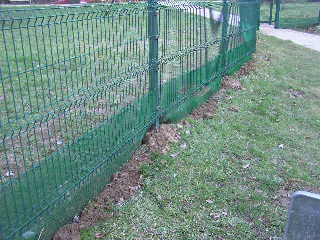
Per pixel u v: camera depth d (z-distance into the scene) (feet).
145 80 15.99
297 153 17.40
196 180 14.29
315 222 7.16
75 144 12.91
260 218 12.64
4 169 13.82
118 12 13.25
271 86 25.95
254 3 31.99
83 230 11.40
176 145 16.38
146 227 11.82
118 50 15.99
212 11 22.04
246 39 29.99
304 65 33.94
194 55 20.10
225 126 18.90
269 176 15.08
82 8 12.50
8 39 26.86
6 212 9.67
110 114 15.79
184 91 19.08
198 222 12.21
